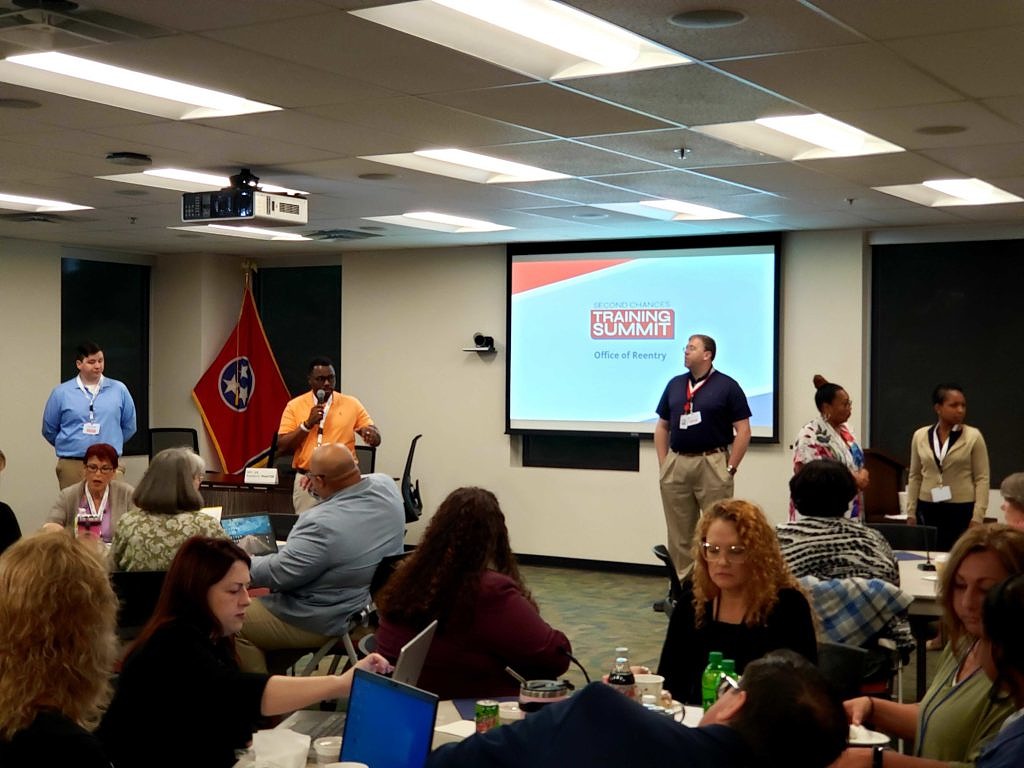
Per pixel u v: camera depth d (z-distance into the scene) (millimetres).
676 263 9844
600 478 10258
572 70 4418
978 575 2631
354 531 4910
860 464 6246
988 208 7926
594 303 10188
